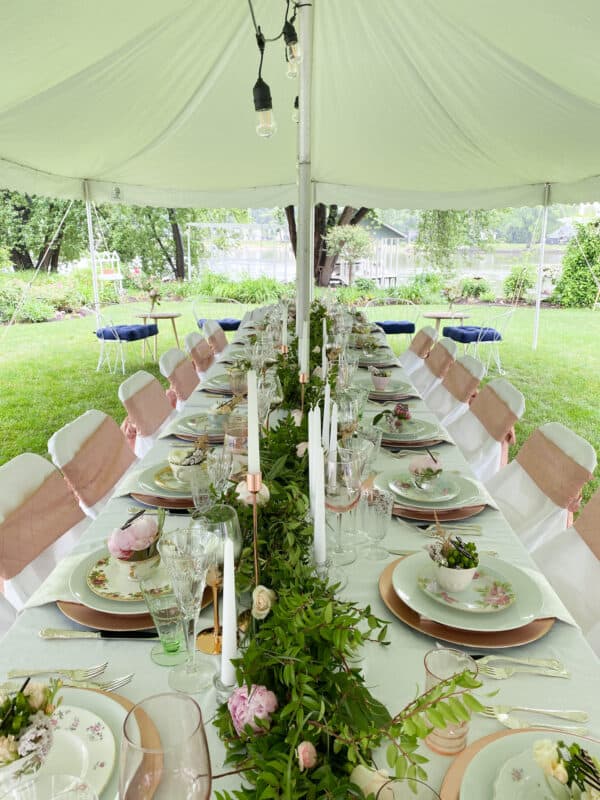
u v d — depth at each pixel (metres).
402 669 1.04
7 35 2.49
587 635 1.58
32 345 9.52
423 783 0.62
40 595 1.22
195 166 6.08
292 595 0.86
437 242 13.73
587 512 1.78
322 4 3.32
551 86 3.46
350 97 4.52
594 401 6.58
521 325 11.82
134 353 8.89
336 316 4.79
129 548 1.22
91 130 4.33
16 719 0.71
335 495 1.31
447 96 4.16
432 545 1.25
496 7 2.76
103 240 14.40
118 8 2.63
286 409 2.26
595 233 13.32
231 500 1.18
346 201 7.43
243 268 16.64
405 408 2.32
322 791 0.65
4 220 13.45
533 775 0.77
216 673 1.00
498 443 2.89
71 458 2.11
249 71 4.16
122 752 0.56
